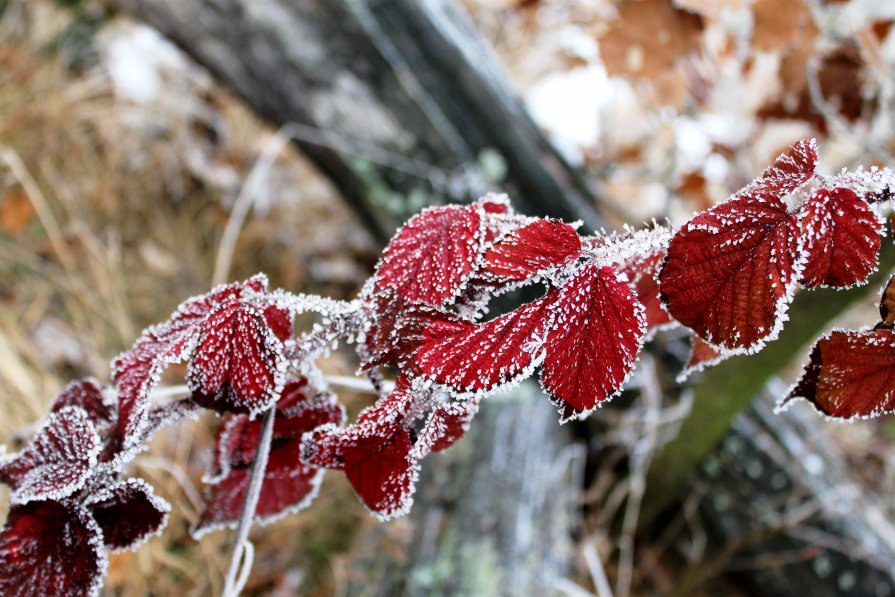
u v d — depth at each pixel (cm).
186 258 146
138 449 43
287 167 172
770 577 120
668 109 118
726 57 117
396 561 99
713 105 120
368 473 42
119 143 153
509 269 40
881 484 145
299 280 151
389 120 117
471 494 105
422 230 43
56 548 43
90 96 154
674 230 40
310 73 116
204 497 49
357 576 99
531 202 121
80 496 43
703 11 94
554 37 190
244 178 165
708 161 128
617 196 179
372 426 41
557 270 40
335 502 109
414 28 113
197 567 91
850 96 99
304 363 45
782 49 96
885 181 39
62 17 156
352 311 42
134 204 148
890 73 94
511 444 115
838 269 39
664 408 120
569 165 127
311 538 105
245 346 42
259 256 153
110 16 155
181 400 44
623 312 39
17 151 137
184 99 169
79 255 132
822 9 97
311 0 110
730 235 39
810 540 113
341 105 117
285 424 47
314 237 161
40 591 43
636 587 127
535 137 123
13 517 43
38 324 118
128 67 165
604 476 126
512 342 39
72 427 43
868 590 110
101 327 123
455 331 40
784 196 39
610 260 40
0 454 46
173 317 44
